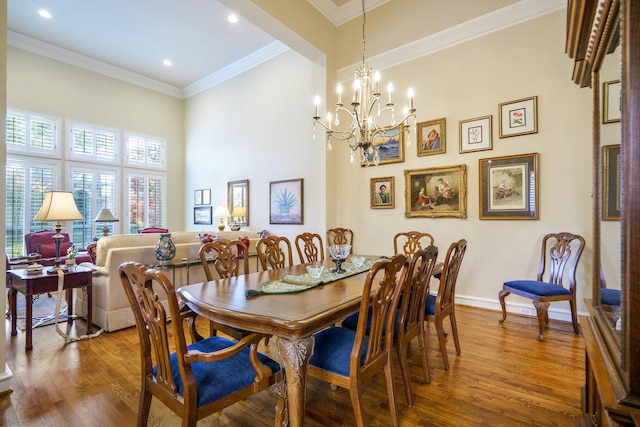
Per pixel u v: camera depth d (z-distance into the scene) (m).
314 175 4.82
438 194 3.98
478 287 3.73
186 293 1.85
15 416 1.81
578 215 3.16
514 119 3.48
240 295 1.79
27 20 5.13
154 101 7.42
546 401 1.92
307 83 5.41
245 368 1.47
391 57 4.38
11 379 2.13
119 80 6.87
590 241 3.12
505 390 2.04
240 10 3.63
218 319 1.56
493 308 3.62
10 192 5.52
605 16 1.02
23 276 2.76
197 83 7.45
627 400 0.75
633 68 0.77
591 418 1.39
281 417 1.48
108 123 6.70
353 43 4.71
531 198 3.38
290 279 2.16
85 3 4.70
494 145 3.61
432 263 2.12
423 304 2.14
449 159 3.92
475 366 2.36
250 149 6.34
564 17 3.24
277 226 5.83
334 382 1.53
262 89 6.13
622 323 0.83
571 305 2.92
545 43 3.34
